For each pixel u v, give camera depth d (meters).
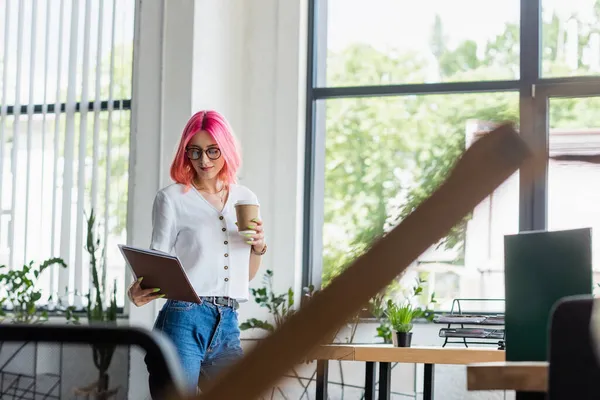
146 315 5.06
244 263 2.97
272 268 5.27
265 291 4.89
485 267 5.09
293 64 5.36
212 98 5.17
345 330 0.53
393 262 0.52
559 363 1.07
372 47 5.44
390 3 5.43
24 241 5.52
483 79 5.25
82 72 5.41
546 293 1.68
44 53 5.55
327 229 5.40
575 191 5.04
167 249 2.92
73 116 5.45
